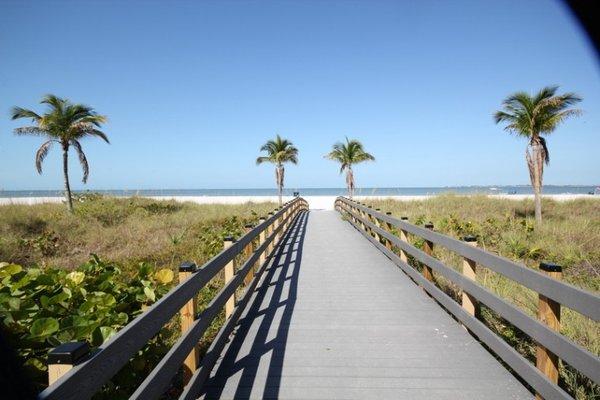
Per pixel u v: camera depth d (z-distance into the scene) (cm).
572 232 1219
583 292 240
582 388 330
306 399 320
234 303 470
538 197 1747
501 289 607
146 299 399
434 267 546
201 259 961
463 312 448
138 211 1911
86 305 346
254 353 405
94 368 170
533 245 1053
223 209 2288
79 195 2388
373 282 697
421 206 2203
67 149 1875
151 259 944
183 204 2450
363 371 365
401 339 439
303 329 471
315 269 806
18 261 983
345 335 452
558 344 264
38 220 1517
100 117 1917
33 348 285
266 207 2542
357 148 3002
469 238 442
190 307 316
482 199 2400
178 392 353
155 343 363
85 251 1105
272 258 920
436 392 328
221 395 326
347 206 1995
